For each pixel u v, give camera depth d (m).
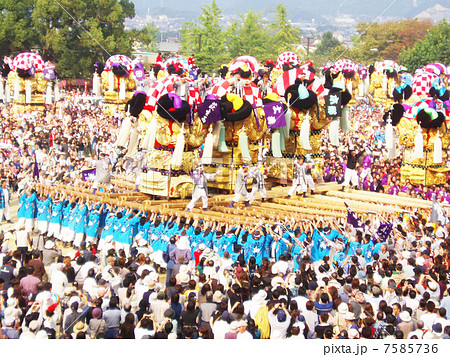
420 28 113.94
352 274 17.05
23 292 15.77
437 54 95.81
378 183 32.12
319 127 28.92
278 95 28.44
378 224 23.86
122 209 23.58
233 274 17.11
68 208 24.48
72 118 53.47
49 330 14.28
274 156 27.62
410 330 14.09
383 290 16.80
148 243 22.58
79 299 15.03
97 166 24.98
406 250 21.31
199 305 14.94
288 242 20.39
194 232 21.53
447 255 20.36
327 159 36.78
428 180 34.06
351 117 61.12
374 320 13.89
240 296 15.33
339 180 32.44
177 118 24.16
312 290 15.89
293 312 14.12
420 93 47.84
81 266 17.75
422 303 15.27
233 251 20.73
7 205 28.58
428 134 33.56
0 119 49.38
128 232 22.44
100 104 65.25
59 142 39.88
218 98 25.94
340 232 22.23
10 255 17.44
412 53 98.38
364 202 27.38
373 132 50.28
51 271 18.25
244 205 24.88
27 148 38.81
